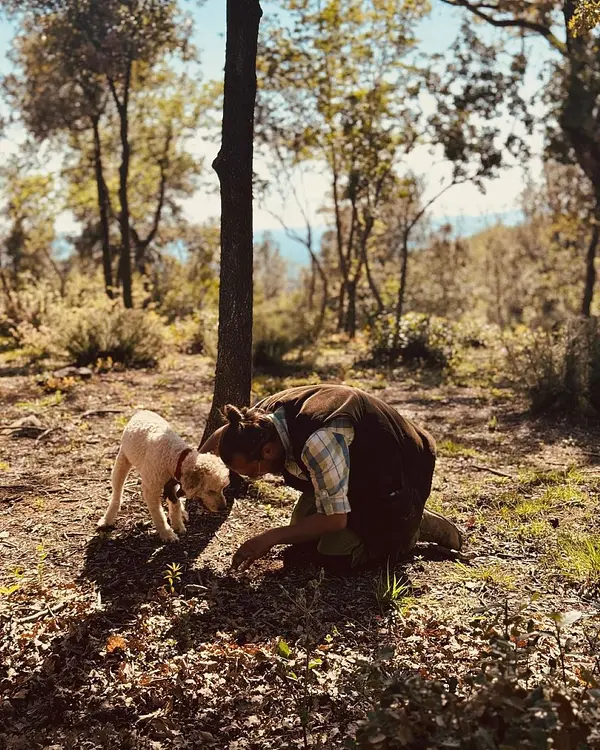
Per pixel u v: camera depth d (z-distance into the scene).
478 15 19.58
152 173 32.19
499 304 49.78
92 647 3.70
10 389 11.21
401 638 3.78
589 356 9.80
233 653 3.57
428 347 15.43
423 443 4.44
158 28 20.70
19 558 4.83
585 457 7.56
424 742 2.17
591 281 27.53
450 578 4.50
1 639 3.78
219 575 4.57
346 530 4.41
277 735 3.05
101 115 25.22
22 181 29.36
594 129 17.47
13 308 19.66
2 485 6.33
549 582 4.49
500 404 10.62
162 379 12.23
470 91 19.06
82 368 12.93
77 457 7.27
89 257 35.56
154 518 5.04
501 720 2.17
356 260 30.39
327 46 23.02
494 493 6.33
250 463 3.75
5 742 3.05
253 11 5.73
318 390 4.02
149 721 3.15
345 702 3.21
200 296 32.06
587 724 2.16
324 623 3.95
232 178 5.89
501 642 2.40
